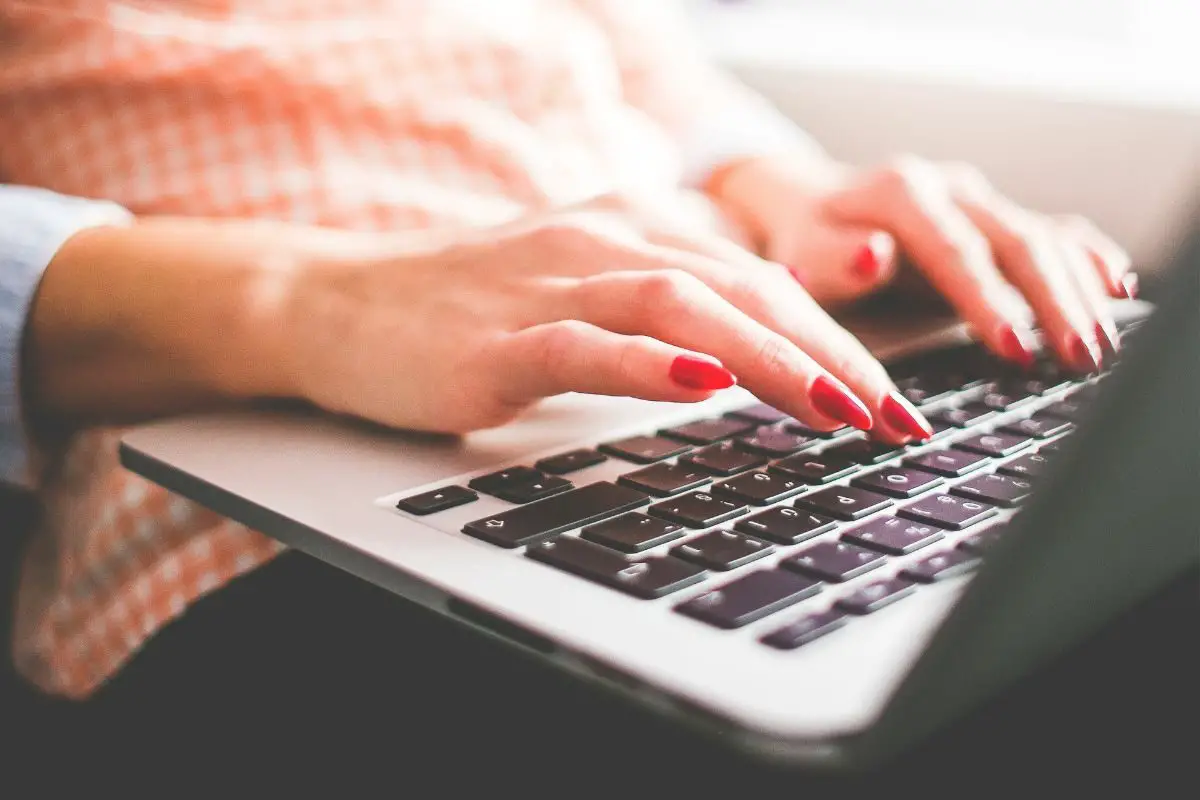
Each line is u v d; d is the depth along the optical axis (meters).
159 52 0.52
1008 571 0.18
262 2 0.56
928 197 0.53
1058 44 1.08
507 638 0.24
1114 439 0.18
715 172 0.71
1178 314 0.18
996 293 0.48
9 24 0.53
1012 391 0.43
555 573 0.26
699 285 0.36
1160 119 0.79
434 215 0.53
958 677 0.19
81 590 0.43
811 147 0.92
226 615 0.41
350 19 0.58
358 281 0.40
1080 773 0.25
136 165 0.52
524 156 0.58
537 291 0.37
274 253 0.42
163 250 0.43
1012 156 0.88
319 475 0.33
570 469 0.33
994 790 0.24
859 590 0.24
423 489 0.32
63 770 0.43
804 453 0.35
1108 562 0.21
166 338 0.41
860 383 0.35
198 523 0.42
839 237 0.54
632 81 0.78
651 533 0.28
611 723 0.33
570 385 0.34
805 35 1.16
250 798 0.40
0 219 0.44
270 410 0.40
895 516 0.29
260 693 0.40
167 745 0.42
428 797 0.35
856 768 0.19
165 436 0.37
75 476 0.45
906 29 1.19
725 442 0.36
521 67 0.61
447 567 0.26
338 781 0.38
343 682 0.39
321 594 0.39
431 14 0.60
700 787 0.29
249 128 0.53
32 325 0.42
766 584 0.25
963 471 0.33
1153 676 0.26
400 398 0.36
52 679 0.43
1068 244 0.52
